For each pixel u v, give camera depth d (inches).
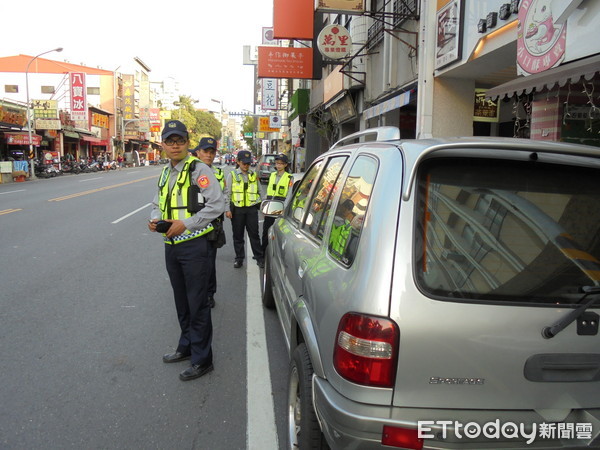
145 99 3125.0
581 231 80.6
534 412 75.0
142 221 479.8
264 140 2191.2
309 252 112.5
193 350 150.2
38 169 1328.7
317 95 839.1
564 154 82.0
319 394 84.0
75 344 172.7
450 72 347.3
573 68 180.5
